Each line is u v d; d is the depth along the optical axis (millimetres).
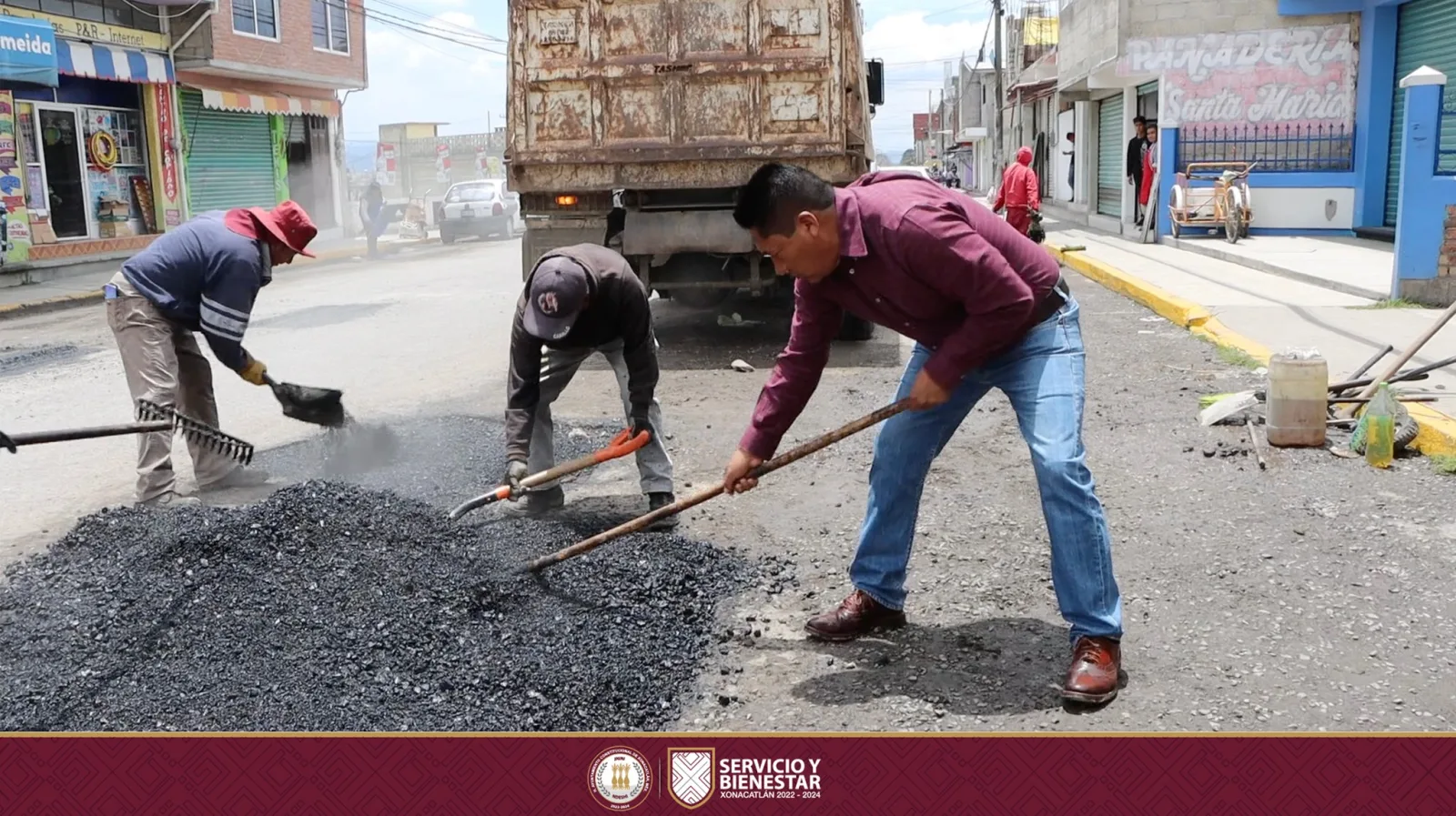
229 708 3316
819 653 3672
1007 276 3043
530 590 4055
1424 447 5562
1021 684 3408
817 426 6637
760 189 3086
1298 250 14234
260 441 6570
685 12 8516
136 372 5180
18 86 17484
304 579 3994
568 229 8938
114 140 19859
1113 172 22906
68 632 3777
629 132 8672
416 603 3865
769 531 4828
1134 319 10469
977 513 4973
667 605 4012
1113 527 4773
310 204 26531
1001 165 39625
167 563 4164
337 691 3393
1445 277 9656
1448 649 3529
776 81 8547
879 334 10000
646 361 4734
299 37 24109
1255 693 3301
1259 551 4398
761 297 10211
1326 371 5656
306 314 12844
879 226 3084
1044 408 3303
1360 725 3113
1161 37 16938
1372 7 15602
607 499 5285
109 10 19391
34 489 5828
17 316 14516
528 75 8664
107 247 19266
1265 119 16828
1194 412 6605
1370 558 4277
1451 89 14117
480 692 3396
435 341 10469
